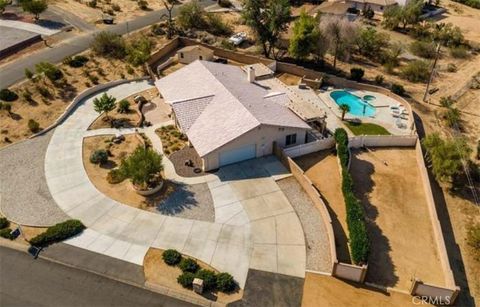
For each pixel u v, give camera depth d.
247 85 46.25
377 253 30.97
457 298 28.09
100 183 36.53
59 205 34.19
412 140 42.47
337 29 57.16
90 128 43.78
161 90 45.69
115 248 30.47
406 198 36.25
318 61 59.72
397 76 57.84
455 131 46.38
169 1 81.19
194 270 28.66
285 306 26.70
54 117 45.38
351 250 29.55
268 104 42.59
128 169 34.38
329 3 80.81
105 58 58.12
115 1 80.25
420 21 76.31
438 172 37.59
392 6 78.75
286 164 38.31
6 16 70.75
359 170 39.38
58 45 61.59
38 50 60.00
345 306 26.81
